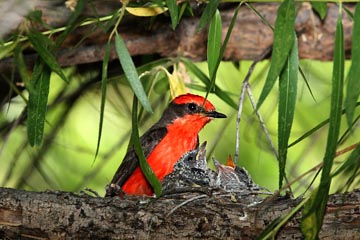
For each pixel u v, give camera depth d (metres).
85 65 13.47
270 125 13.88
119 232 9.21
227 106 14.71
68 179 13.80
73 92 13.54
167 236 9.13
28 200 9.33
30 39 10.09
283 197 9.11
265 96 8.48
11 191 9.41
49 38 10.68
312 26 13.05
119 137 14.22
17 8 10.91
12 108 13.27
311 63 13.95
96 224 9.23
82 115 14.20
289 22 8.70
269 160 14.26
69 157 13.88
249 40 13.00
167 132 12.56
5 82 12.84
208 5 9.27
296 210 8.27
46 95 10.08
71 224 9.27
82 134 14.22
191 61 13.04
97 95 13.76
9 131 12.82
